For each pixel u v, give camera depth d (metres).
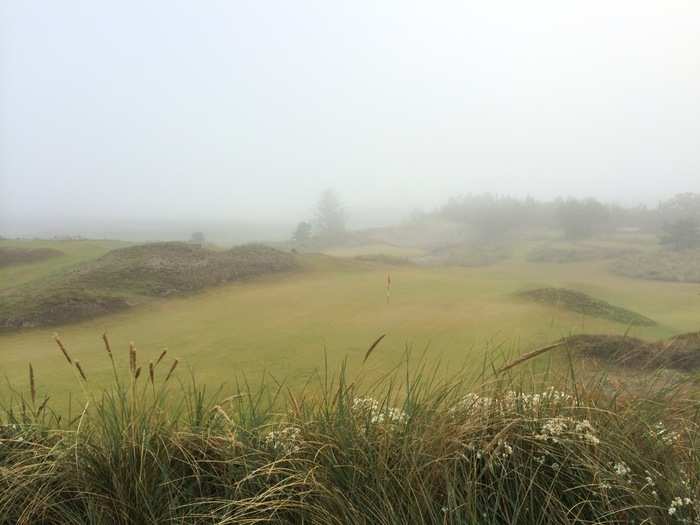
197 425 2.34
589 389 2.32
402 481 1.83
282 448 2.11
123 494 1.89
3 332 16.73
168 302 21.66
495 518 1.72
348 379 2.89
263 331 15.73
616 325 17.64
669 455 1.88
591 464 1.79
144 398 2.27
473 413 2.11
